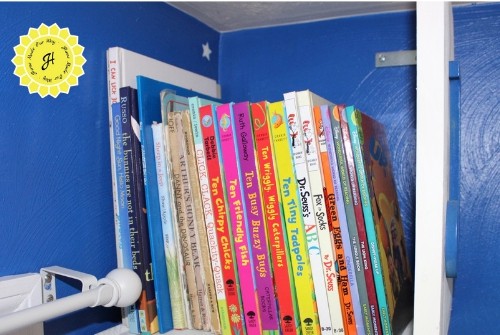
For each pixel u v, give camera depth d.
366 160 0.74
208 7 1.04
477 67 0.99
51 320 0.74
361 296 0.72
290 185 0.74
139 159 0.79
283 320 0.74
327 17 1.09
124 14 0.90
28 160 0.71
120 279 0.70
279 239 0.74
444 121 0.62
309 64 1.12
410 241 1.02
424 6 0.60
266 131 0.74
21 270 0.69
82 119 0.80
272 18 1.10
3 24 0.69
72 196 0.78
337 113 0.73
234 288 0.76
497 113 0.98
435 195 0.58
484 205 0.99
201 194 0.77
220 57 1.18
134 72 0.84
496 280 0.98
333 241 0.73
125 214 0.79
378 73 1.06
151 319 0.78
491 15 0.99
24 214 0.70
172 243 0.80
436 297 0.58
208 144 0.77
